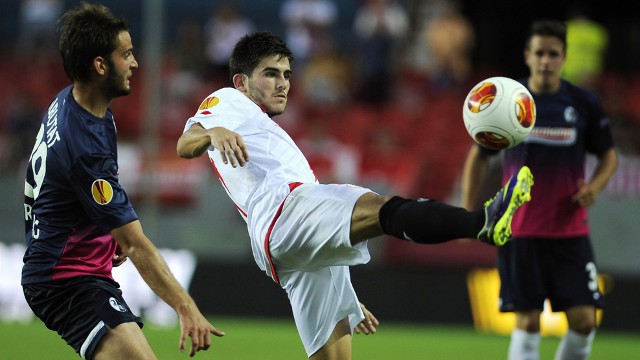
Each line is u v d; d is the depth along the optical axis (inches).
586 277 930.7
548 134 938.7
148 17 1646.2
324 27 2513.5
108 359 649.0
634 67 2812.5
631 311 1600.6
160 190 1862.7
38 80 2439.7
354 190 671.1
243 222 1753.2
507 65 2940.5
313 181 742.5
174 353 1306.6
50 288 669.9
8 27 2723.9
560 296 928.3
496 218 570.9
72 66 661.3
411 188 1937.7
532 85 957.8
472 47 2925.7
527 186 563.5
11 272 1678.2
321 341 770.2
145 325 1603.1
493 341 1498.5
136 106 2316.7
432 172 2031.3
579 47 2325.3
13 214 1743.4
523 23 2933.1
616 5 2962.6
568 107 946.1
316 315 766.5
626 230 1733.5
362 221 649.0
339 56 2576.3
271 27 2861.7
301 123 2287.2
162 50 2544.3
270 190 716.7
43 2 2514.8
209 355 1293.1
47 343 1366.9
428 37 2615.7
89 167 650.2
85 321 659.4
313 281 759.7
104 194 650.8
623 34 2827.3
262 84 762.2
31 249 679.7
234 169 741.3
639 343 1508.4
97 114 673.6
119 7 2684.5
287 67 768.9
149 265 645.3
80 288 666.8
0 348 1314.0
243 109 745.6
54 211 666.2
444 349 1400.1
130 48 673.0
